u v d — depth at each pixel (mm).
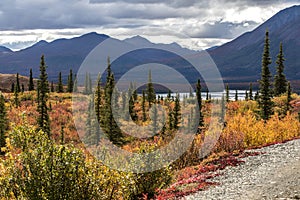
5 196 11578
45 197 11609
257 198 12734
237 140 25297
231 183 15859
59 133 43375
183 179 18375
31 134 11914
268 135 27000
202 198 14062
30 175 11602
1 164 11672
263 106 46250
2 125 42281
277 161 18844
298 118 42656
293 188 13250
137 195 16531
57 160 11750
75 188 11945
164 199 15023
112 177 13820
